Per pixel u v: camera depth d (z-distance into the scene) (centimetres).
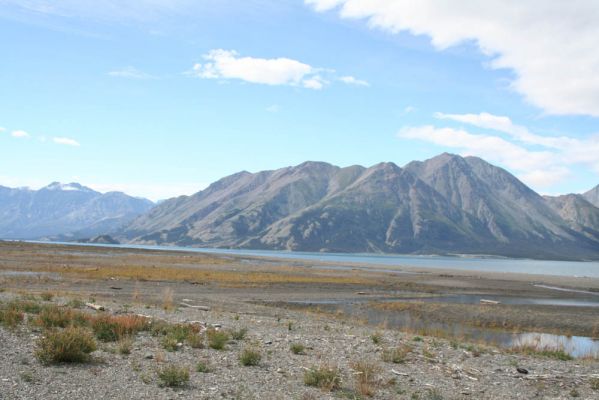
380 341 2214
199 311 2886
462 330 3216
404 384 1476
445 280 7944
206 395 1195
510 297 5669
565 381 1689
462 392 1440
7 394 1060
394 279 7562
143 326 1966
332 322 2959
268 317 2934
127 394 1145
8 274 4753
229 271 7319
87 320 1972
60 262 7225
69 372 1275
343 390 1352
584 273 16562
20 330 1694
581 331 3466
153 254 13088
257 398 1209
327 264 12988
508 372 1773
